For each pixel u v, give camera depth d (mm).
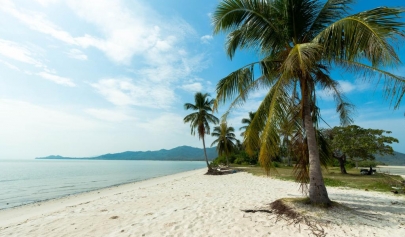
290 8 5898
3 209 9977
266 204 6750
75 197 12836
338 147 18922
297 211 5344
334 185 11430
